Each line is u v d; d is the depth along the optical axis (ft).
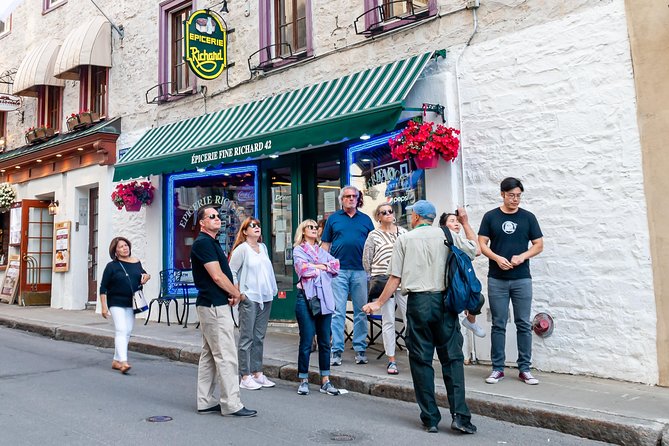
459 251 16.75
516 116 23.61
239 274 22.00
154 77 40.98
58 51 49.39
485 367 23.32
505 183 20.58
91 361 27.66
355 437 16.15
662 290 19.85
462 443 15.74
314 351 26.96
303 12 33.14
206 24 35.09
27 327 38.04
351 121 25.41
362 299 24.40
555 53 22.74
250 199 35.32
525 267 20.62
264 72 33.88
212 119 35.76
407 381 21.04
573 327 21.75
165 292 37.52
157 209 38.99
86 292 47.14
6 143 57.00
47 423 17.22
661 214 19.99
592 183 21.58
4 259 55.98
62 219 48.11
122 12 43.98
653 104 20.36
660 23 20.36
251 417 18.04
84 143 44.04
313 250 21.45
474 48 25.04
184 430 16.65
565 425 16.70
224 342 18.16
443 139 24.03
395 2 28.63
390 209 23.63
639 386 19.85
